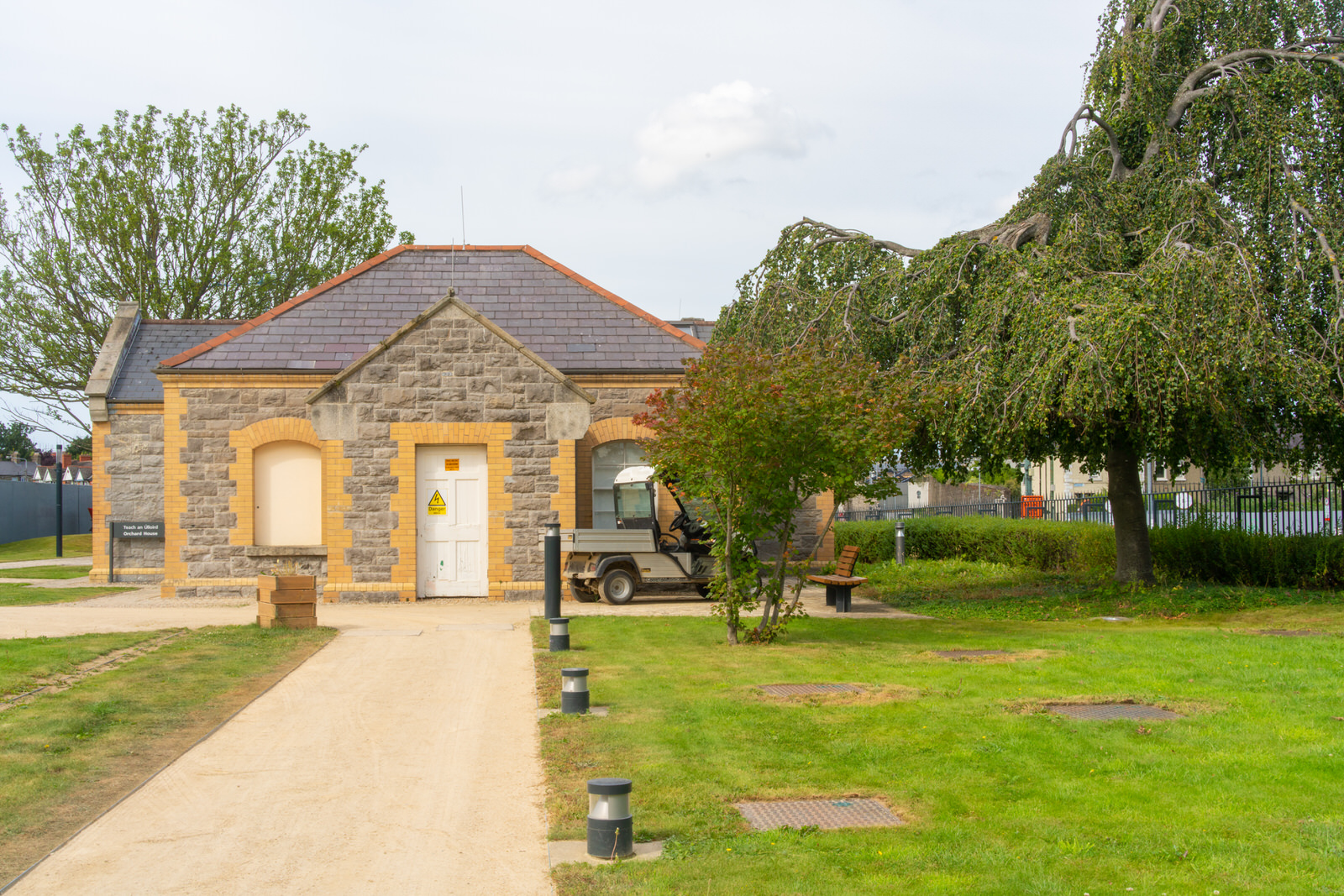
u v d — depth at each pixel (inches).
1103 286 554.9
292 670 412.8
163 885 192.5
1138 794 231.9
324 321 776.3
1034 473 1802.4
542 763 273.1
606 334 787.4
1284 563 633.6
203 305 1323.8
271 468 734.5
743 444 447.2
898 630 519.8
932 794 234.2
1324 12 628.7
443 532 700.0
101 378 870.4
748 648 454.6
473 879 194.9
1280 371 505.7
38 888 190.7
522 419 697.0
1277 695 329.4
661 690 356.2
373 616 597.6
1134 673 371.2
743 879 184.7
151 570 867.4
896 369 526.9
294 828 225.3
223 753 287.4
